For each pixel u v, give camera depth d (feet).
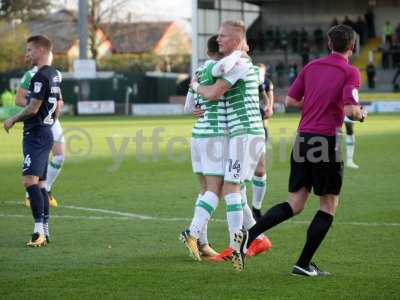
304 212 94.02
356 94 61.52
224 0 439.63
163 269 65.98
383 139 205.26
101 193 113.29
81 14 388.78
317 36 424.87
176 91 443.73
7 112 362.74
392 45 401.70
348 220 87.97
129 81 406.82
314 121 62.64
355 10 446.19
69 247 75.36
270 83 113.80
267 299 56.39
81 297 57.11
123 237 80.23
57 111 79.30
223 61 66.13
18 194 113.70
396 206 98.37
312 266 64.18
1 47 526.16
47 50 77.10
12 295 57.72
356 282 61.00
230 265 67.56
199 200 69.21
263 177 86.63
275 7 458.50
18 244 77.15
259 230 63.52
